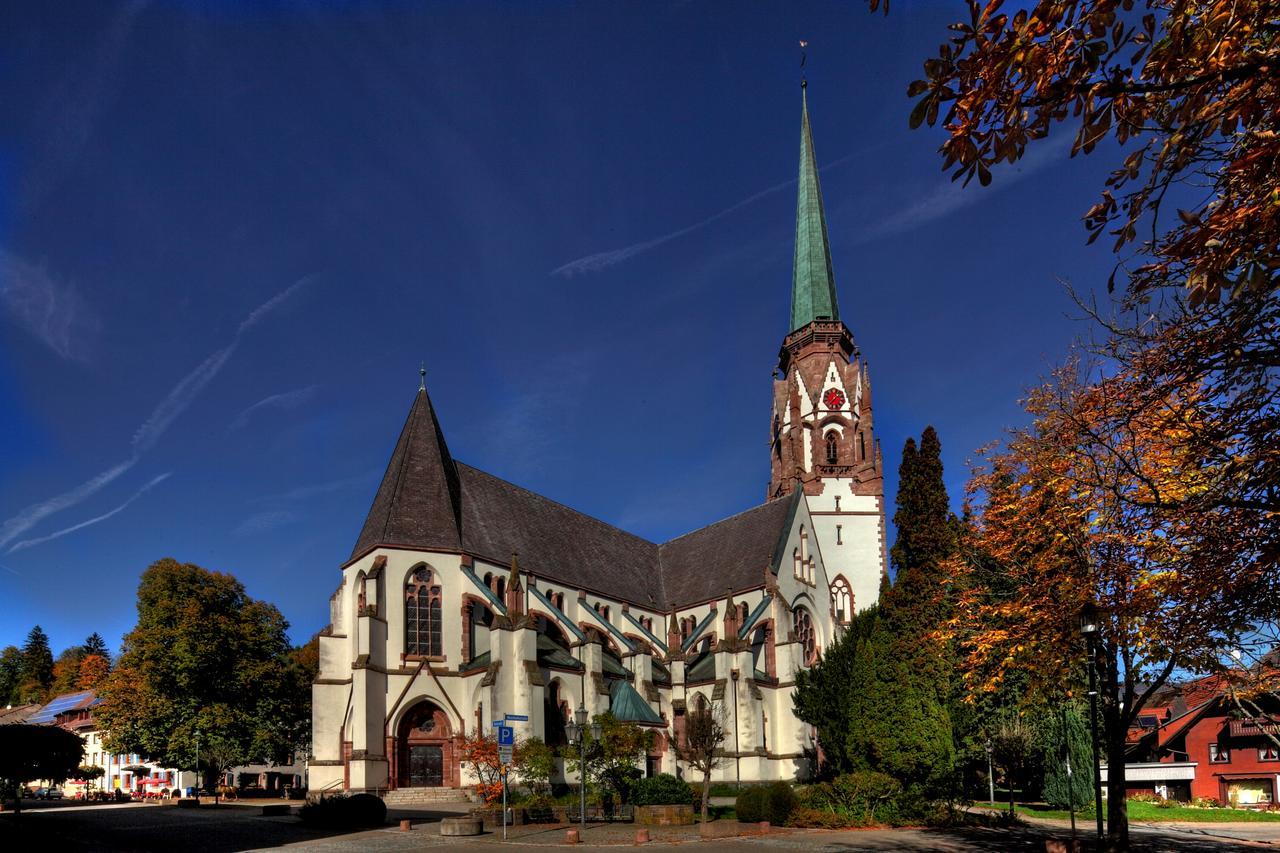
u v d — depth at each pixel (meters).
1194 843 34.00
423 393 67.12
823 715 50.75
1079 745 52.00
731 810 46.31
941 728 41.41
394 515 59.50
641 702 58.97
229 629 66.75
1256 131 9.67
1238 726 67.19
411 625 57.78
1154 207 10.25
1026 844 32.09
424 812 46.03
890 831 37.34
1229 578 15.02
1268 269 9.89
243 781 96.44
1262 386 13.41
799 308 90.81
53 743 41.00
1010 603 29.45
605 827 38.59
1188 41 8.70
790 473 85.88
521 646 55.56
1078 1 8.64
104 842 33.03
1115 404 21.00
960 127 9.38
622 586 78.94
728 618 66.38
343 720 55.44
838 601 81.81
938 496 44.53
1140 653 26.06
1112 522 25.36
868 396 86.75
